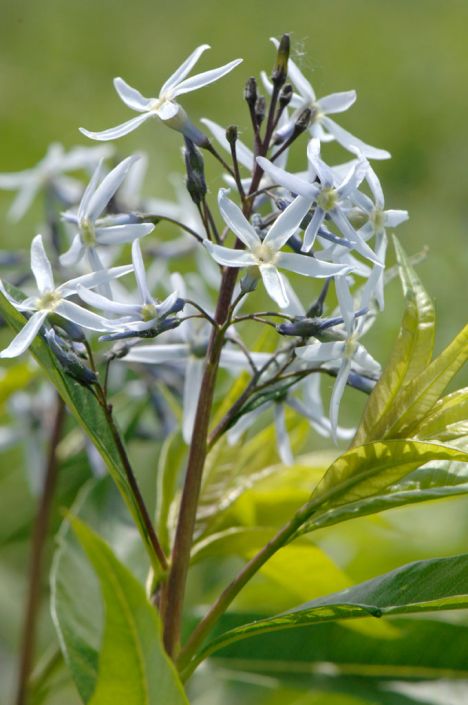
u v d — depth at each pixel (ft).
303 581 1.25
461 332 1.12
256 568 1.13
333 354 1.12
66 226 1.49
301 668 1.31
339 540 1.60
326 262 1.10
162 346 1.19
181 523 1.13
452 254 2.35
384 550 1.58
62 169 1.50
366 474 1.12
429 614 1.37
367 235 1.13
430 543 1.63
